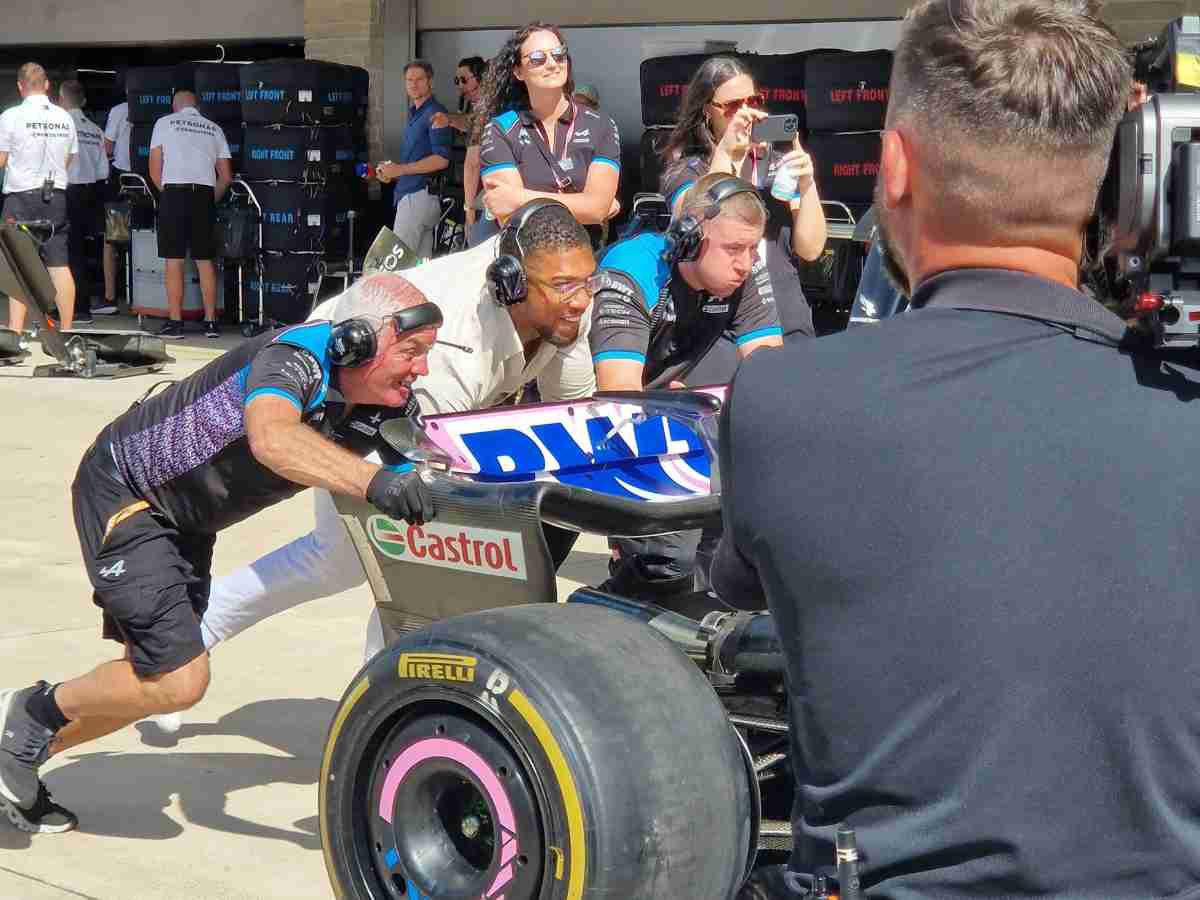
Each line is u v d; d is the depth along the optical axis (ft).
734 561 5.31
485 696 7.06
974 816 4.54
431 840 7.57
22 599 17.85
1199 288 4.81
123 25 48.73
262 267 40.68
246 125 40.27
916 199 4.94
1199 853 4.50
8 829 11.94
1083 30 4.68
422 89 36.63
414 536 9.22
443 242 37.45
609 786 6.79
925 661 4.60
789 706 5.08
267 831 11.99
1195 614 4.51
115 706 11.16
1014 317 4.80
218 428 10.50
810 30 35.37
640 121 38.42
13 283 33.53
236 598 12.28
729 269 12.39
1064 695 4.51
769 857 8.89
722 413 5.08
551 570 8.63
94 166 45.52
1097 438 4.60
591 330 12.42
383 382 9.98
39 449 26.50
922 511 4.63
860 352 4.90
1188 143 4.64
